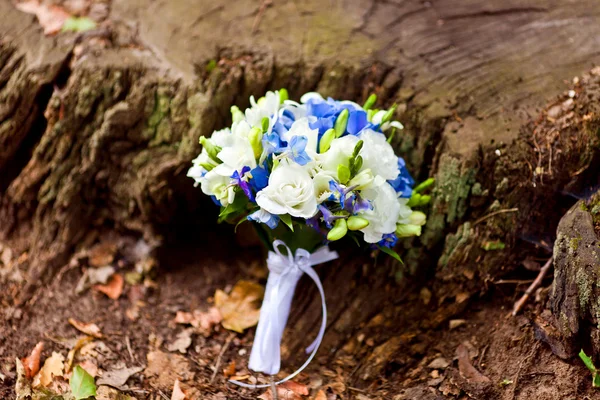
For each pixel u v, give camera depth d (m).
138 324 1.71
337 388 1.54
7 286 1.75
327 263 1.76
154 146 1.75
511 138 1.53
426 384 1.48
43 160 1.78
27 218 1.88
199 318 1.75
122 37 1.81
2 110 1.75
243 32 1.82
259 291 1.84
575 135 1.53
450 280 1.60
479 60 1.72
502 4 1.88
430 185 1.59
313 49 1.76
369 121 1.46
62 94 1.70
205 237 1.97
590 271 1.30
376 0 1.91
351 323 1.68
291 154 1.28
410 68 1.70
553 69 1.67
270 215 1.29
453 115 1.60
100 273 1.81
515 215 1.55
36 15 1.90
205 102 1.67
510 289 1.59
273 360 1.52
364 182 1.29
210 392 1.50
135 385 1.49
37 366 1.51
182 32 1.82
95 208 1.86
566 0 1.87
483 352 1.51
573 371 1.39
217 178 1.37
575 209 1.39
